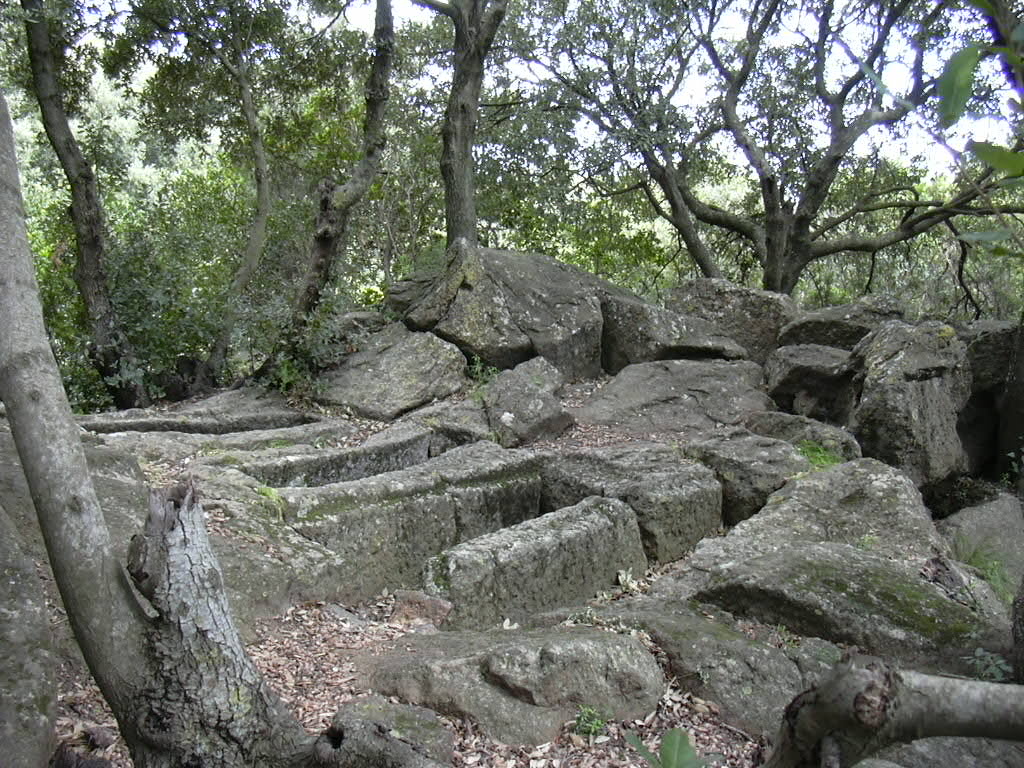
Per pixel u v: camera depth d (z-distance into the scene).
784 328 11.38
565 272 11.62
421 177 18.28
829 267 21.97
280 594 5.11
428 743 3.78
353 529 5.91
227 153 15.71
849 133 15.84
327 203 9.99
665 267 22.11
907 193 20.12
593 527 6.26
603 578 6.30
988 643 4.67
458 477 6.88
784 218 17.08
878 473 7.09
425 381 9.51
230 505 5.54
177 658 2.68
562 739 4.06
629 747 4.02
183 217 14.36
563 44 16.39
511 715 4.09
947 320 11.16
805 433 8.51
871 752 1.58
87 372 10.69
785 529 6.54
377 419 9.13
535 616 5.37
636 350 11.09
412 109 18.05
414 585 6.20
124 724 2.71
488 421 8.76
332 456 7.28
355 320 10.71
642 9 15.73
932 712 1.52
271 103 15.88
